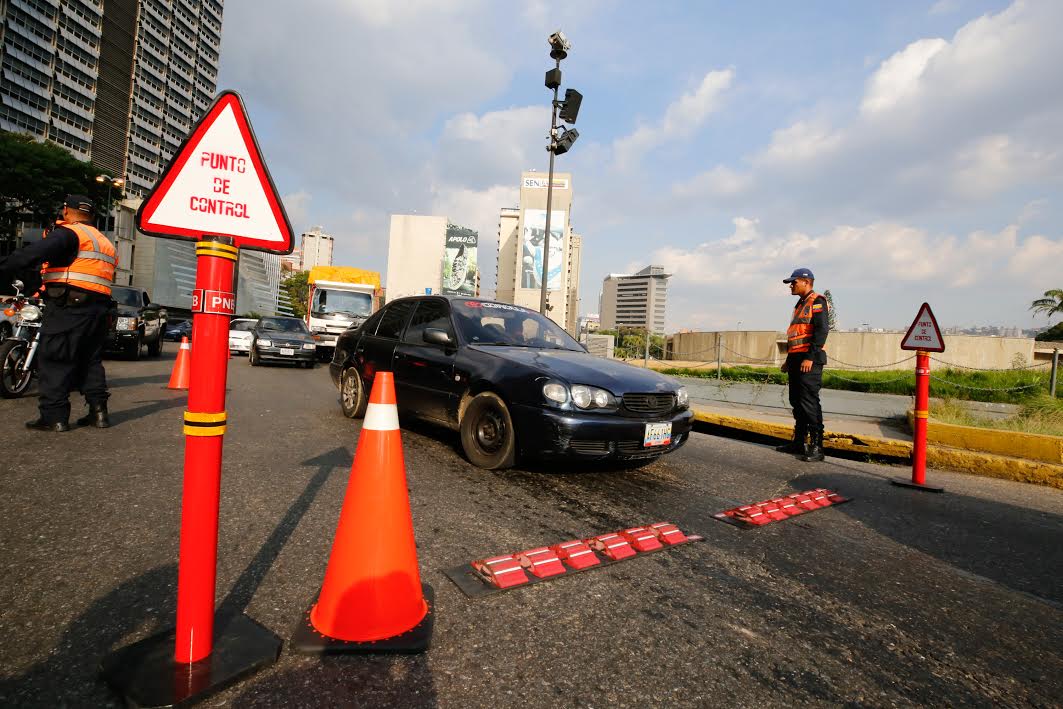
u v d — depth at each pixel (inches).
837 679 71.5
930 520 146.5
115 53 3211.1
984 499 172.2
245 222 65.3
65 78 2888.8
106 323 192.1
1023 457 214.4
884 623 88.1
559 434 150.6
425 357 199.9
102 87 3129.9
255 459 163.8
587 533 120.1
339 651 69.2
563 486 156.1
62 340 179.2
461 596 87.1
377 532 74.1
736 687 68.1
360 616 71.9
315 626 73.7
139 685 59.1
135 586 84.0
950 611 94.0
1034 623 91.1
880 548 123.0
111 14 3159.5
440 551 104.6
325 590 74.1
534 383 157.6
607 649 74.7
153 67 3513.8
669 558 109.1
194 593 63.2
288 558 96.6
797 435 236.8
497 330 204.5
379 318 244.7
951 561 117.6
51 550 94.9
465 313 206.1
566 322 5064.0
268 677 63.9
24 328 241.9
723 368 684.1
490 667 68.7
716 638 79.7
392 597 73.8
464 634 76.0
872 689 69.8
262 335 554.9
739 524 133.1
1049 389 373.1
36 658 65.3
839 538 127.9
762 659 75.0
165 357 543.8
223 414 64.4
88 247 181.6
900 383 472.1
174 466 148.9
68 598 79.6
